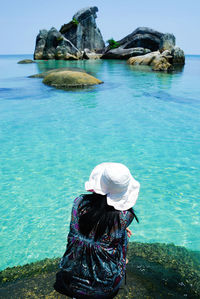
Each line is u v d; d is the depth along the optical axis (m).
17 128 7.50
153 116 8.68
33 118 8.44
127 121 8.16
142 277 2.42
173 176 4.92
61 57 37.62
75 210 1.69
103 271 1.66
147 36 38.28
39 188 4.53
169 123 7.95
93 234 1.60
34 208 3.99
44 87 14.10
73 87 14.02
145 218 3.77
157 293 2.20
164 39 30.98
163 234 3.43
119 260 1.76
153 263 2.71
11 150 6.05
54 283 2.27
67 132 7.20
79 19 44.03
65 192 4.40
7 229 3.53
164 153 5.88
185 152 5.93
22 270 2.64
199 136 6.89
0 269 2.83
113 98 11.36
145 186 4.59
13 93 12.38
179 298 2.16
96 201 1.64
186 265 2.71
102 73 20.66
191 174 4.99
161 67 22.58
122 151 5.98
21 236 3.39
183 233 3.45
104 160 5.54
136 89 13.53
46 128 7.52
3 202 4.14
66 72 14.88
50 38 38.06
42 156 5.74
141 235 3.42
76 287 1.73
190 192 4.41
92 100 10.95
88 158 5.64
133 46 39.28
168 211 3.92
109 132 7.20
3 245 3.23
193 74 20.19
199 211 3.92
